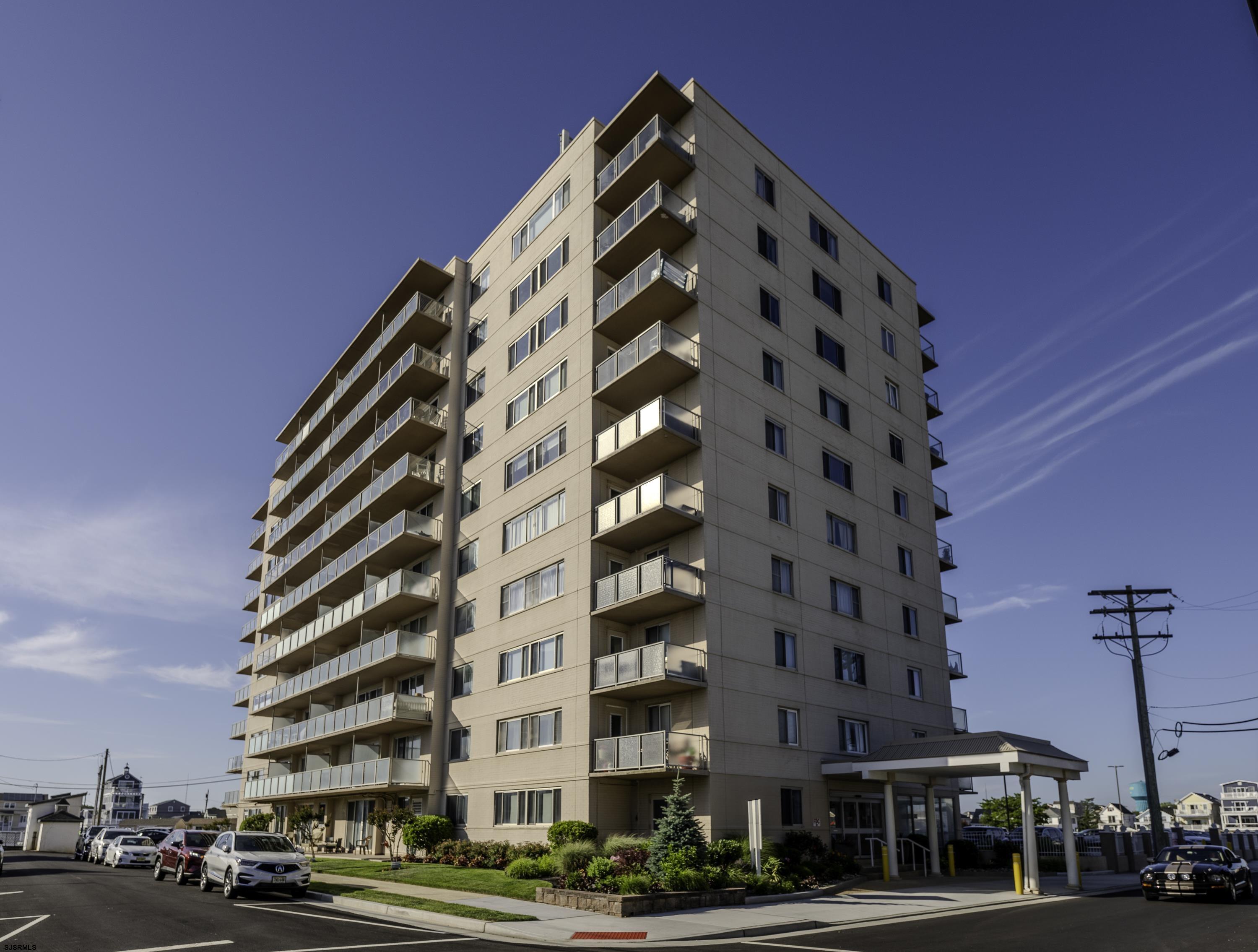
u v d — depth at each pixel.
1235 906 20.41
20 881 26.97
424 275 41.62
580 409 31.14
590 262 32.41
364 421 45.69
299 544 57.31
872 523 35.22
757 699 27.41
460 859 28.81
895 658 34.12
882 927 16.88
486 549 35.22
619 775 25.94
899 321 40.94
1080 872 29.64
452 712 34.94
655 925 16.44
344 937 14.67
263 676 61.44
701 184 31.00
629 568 27.02
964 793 36.16
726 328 30.33
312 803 44.69
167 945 13.62
